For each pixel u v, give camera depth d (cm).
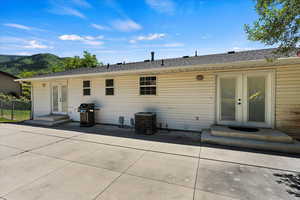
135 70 610
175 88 623
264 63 459
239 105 535
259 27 299
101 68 931
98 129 652
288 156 356
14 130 634
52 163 323
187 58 795
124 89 712
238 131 469
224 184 243
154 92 659
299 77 463
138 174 276
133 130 632
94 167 304
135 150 401
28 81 952
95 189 230
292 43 280
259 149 403
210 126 548
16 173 280
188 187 235
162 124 650
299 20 260
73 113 840
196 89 591
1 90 2048
